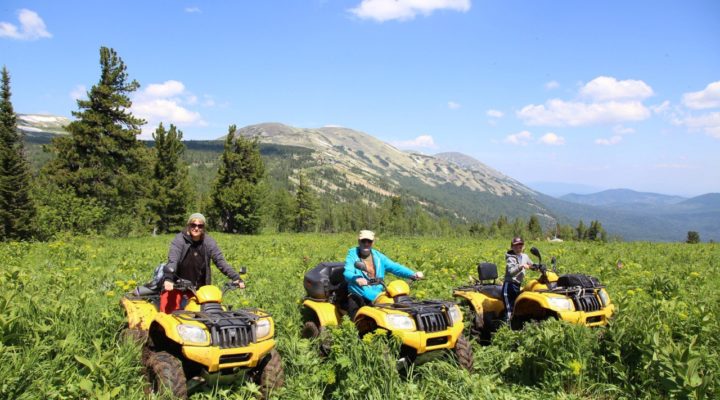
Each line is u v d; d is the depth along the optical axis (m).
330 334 7.23
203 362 5.55
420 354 6.61
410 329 6.58
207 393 5.79
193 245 7.01
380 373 6.09
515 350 7.43
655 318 7.32
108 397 5.02
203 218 6.97
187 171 74.06
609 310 8.00
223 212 80.50
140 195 57.25
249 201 78.38
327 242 35.91
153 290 7.48
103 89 48.50
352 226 185.12
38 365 5.50
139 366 5.85
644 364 6.09
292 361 6.55
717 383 5.43
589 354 6.57
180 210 72.44
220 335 5.70
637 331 6.54
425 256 21.89
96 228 45.09
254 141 81.69
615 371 6.23
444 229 169.38
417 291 10.30
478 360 7.30
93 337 6.73
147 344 6.45
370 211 186.12
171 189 71.69
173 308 6.76
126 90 51.03
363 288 7.68
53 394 5.15
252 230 79.44
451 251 24.89
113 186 50.16
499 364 7.12
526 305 8.45
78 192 47.06
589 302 7.85
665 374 5.56
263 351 5.89
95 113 48.66
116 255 21.17
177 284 6.58
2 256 18.69
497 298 9.05
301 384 5.97
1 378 4.96
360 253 7.94
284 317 8.43
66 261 18.08
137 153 50.91
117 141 50.09
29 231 41.03
